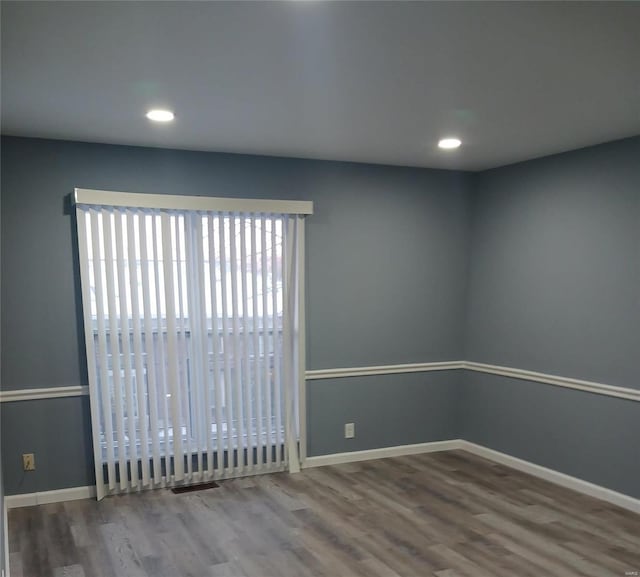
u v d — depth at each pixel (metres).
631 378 3.39
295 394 4.12
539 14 1.80
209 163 3.81
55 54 2.09
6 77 2.33
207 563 2.76
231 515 3.33
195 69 2.27
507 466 4.27
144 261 3.58
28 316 3.41
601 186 3.56
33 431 3.45
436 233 4.57
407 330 4.51
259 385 3.96
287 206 3.95
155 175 3.67
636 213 3.35
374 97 2.65
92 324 3.51
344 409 4.32
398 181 4.41
